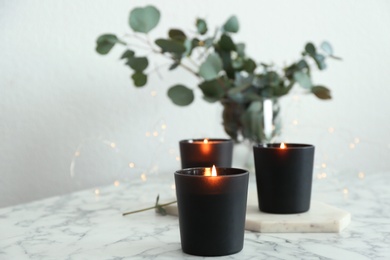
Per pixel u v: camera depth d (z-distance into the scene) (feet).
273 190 2.94
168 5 5.45
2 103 4.71
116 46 5.25
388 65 6.23
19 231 2.87
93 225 2.99
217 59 4.21
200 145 3.34
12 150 4.80
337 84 6.10
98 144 5.21
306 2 6.03
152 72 5.41
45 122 4.93
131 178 5.38
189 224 2.34
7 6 4.67
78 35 5.03
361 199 3.73
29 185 4.91
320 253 2.38
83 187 5.16
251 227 2.81
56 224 3.03
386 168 6.28
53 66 4.93
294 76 4.43
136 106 5.37
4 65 4.69
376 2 6.18
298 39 6.03
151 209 3.41
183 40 4.42
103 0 5.14
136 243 2.57
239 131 4.53
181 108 5.60
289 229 2.77
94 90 5.15
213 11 5.68
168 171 5.57
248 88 4.54
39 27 4.83
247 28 5.81
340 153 6.13
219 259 2.29
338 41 6.10
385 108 6.25
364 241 2.59
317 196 3.86
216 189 2.29
